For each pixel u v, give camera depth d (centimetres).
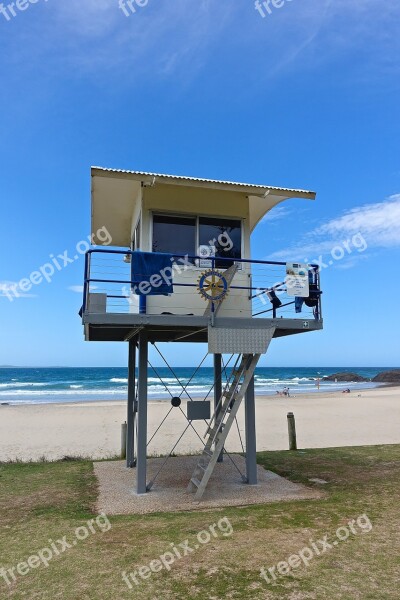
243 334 768
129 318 726
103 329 852
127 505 721
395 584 427
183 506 712
